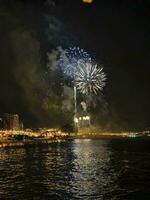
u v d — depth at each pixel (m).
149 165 48.31
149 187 34.72
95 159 54.59
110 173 42.28
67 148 70.62
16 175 40.88
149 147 72.56
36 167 46.56
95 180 38.12
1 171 43.59
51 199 30.25
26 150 67.25
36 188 34.25
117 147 72.69
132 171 43.50
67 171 43.47
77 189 33.91
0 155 59.41
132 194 31.97
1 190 33.38
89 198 30.61
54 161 52.31
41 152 63.78
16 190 33.38
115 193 32.38
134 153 62.47
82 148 70.81
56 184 36.06
